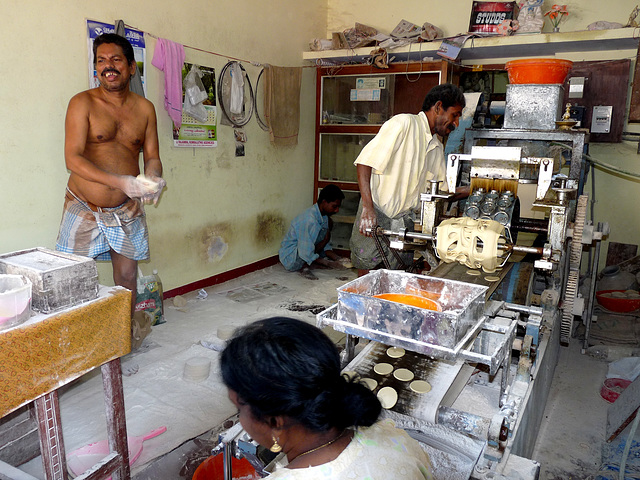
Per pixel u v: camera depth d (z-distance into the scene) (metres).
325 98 5.06
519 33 4.00
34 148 2.74
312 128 5.12
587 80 4.01
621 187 4.20
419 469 0.80
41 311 1.31
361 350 1.87
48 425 1.37
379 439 0.80
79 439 2.04
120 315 1.50
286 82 4.50
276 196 4.76
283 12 4.52
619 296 3.71
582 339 3.45
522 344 1.68
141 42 3.20
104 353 1.46
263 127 4.45
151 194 2.33
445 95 2.77
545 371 2.21
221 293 4.01
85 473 1.47
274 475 0.74
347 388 0.77
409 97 4.71
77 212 2.57
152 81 3.34
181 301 3.66
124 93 2.57
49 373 1.30
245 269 4.47
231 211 4.23
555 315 2.47
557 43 3.91
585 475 2.09
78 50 2.87
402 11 4.83
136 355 2.82
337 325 1.41
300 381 0.70
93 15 2.92
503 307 1.79
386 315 1.34
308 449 0.77
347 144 5.03
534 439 2.20
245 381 0.71
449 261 2.00
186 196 3.76
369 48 4.45
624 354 3.14
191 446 2.03
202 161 3.86
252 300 3.85
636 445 2.23
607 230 3.05
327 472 0.73
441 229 1.96
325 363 0.72
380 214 3.26
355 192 5.02
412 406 1.42
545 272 2.16
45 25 2.69
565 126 2.87
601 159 4.22
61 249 2.60
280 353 0.70
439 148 3.09
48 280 1.29
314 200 5.25
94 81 2.97
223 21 3.86
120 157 2.61
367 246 3.59
